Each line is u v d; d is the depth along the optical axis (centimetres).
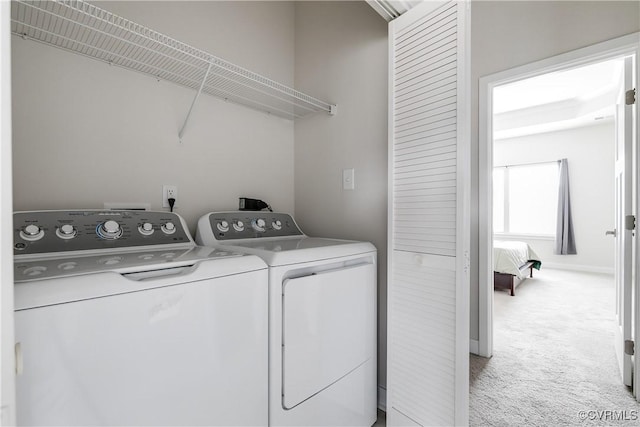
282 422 103
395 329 138
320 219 190
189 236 129
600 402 172
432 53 124
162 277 78
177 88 152
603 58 167
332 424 122
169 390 76
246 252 114
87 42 122
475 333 228
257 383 96
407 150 134
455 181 116
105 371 66
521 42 193
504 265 401
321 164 190
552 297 386
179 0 150
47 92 115
